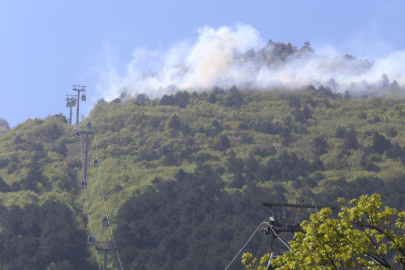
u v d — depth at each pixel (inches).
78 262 6003.9
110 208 7691.9
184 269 5329.7
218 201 6668.3
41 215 6486.2
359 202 1343.5
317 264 1337.4
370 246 1320.1
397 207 6456.7
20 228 6323.8
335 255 1309.1
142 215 6565.0
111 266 6023.6
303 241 1331.2
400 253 1330.0
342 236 1302.9
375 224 1331.2
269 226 1755.7
